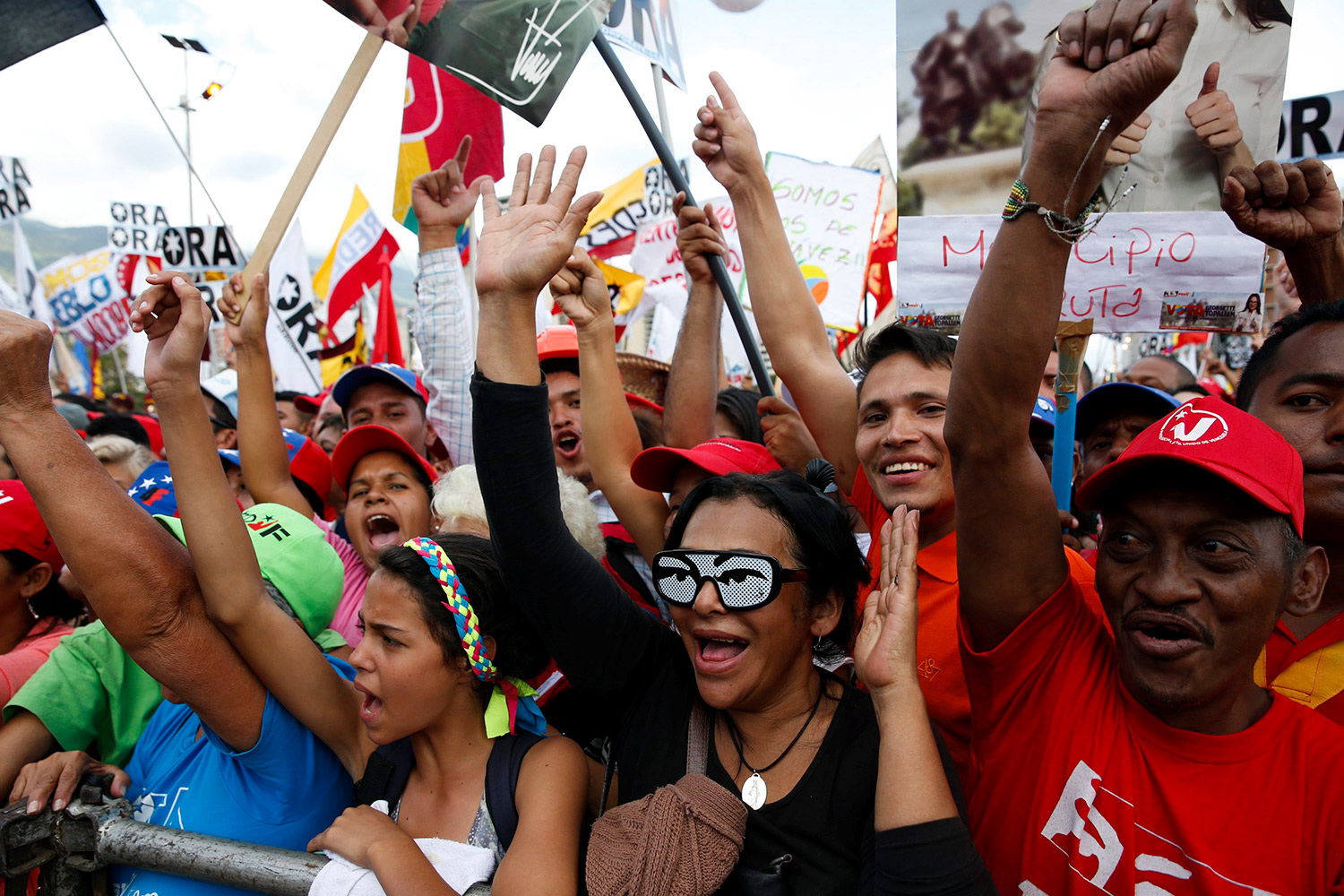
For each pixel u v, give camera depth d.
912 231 2.16
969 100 2.11
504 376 1.55
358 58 2.14
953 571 2.00
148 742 2.07
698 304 2.81
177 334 1.74
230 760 1.87
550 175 1.65
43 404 1.66
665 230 6.11
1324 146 3.20
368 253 7.25
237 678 1.78
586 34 2.17
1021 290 1.39
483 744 1.73
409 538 2.98
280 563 2.07
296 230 6.93
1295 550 1.34
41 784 1.90
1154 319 2.19
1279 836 1.29
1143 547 1.39
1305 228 1.94
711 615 1.52
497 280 1.54
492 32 2.07
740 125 2.41
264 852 1.63
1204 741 1.37
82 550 1.63
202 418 1.77
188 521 1.73
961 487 1.54
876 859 1.31
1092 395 2.78
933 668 1.94
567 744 1.74
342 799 1.93
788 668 1.58
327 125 2.17
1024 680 1.56
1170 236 2.16
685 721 1.64
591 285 2.50
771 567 1.49
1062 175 1.35
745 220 2.45
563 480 2.54
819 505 1.63
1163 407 2.64
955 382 1.50
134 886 1.85
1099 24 1.31
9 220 7.24
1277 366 1.71
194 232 6.22
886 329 2.14
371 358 7.34
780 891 1.39
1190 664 1.33
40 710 2.06
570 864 1.53
